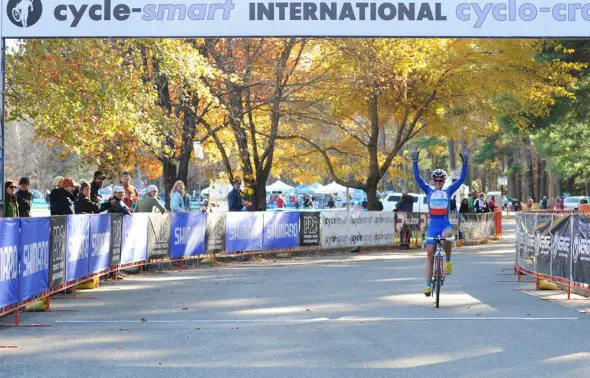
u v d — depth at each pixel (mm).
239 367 8359
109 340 10023
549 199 82625
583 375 7980
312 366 8398
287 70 28234
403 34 15930
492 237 36219
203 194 51625
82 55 17875
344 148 34094
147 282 17531
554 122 36156
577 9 16000
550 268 14898
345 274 19156
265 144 31922
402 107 33688
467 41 30875
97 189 19797
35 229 12312
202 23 16016
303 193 71688
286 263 23422
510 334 10375
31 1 15984
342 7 15891
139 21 16047
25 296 11781
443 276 13297
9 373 8133
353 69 28000
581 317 11883
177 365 8477
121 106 18406
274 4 15914
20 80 17922
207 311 12648
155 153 24203
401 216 31500
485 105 34125
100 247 16547
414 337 10156
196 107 26594
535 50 31781
